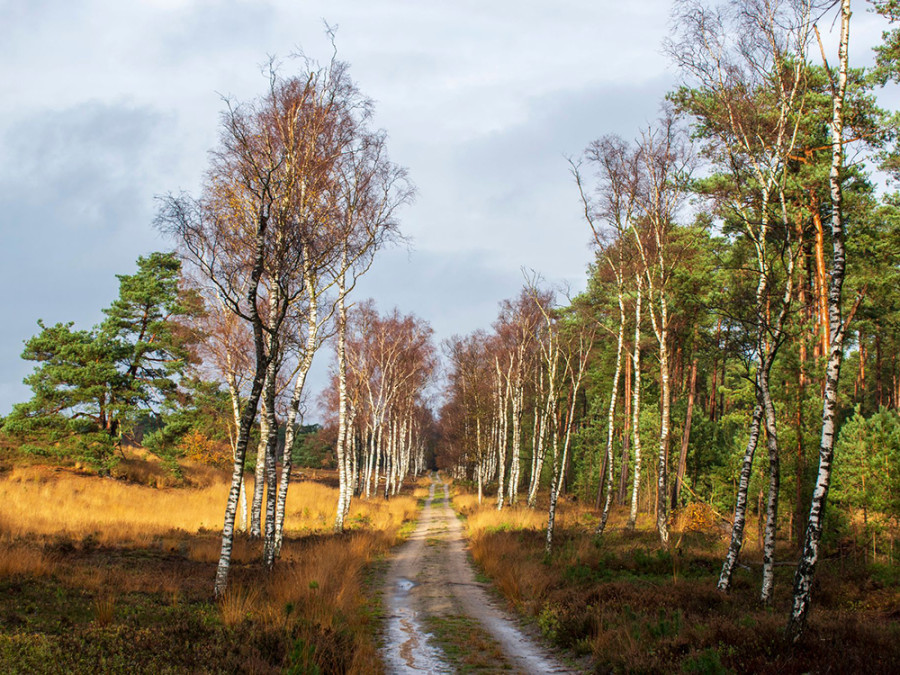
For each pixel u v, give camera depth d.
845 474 17.66
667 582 14.11
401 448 61.28
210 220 14.15
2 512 21.30
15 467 33.03
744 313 16.25
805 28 14.08
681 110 21.88
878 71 17.86
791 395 17.95
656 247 24.12
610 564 17.23
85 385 34.38
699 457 32.31
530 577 15.70
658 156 22.81
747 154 15.55
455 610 13.70
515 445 43.62
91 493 30.16
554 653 10.10
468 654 9.98
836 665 6.80
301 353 20.28
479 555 21.38
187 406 37.06
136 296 36.03
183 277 21.62
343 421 26.47
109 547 17.58
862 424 18.19
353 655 8.51
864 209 21.45
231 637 8.06
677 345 32.16
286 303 13.70
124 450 43.78
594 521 29.38
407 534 30.48
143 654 6.85
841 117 9.63
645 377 40.09
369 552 21.75
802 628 8.19
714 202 18.53
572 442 51.91
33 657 6.20
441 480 86.38
